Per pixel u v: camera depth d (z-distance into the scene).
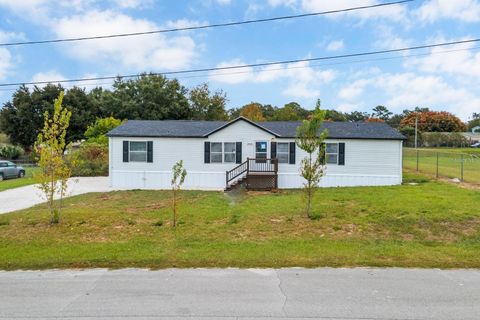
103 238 9.37
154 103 46.09
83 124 45.44
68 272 6.68
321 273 6.52
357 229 10.16
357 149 20.64
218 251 7.97
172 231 10.07
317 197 15.55
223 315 4.79
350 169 20.70
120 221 11.35
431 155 43.91
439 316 4.75
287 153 21.12
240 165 20.67
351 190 17.72
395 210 12.18
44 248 8.33
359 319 4.66
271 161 20.78
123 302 5.25
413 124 85.44
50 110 45.22
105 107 46.50
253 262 7.16
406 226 10.31
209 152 21.34
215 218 11.67
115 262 7.23
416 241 8.96
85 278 6.34
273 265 6.99
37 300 5.36
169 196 17.31
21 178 27.34
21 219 11.70
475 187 17.33
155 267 6.93
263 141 21.11
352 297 5.39
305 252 7.85
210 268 6.85
